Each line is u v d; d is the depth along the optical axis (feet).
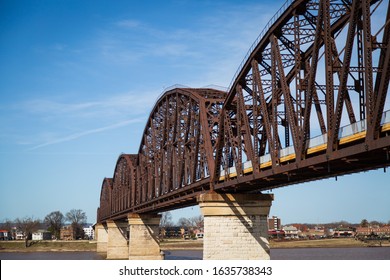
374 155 107.65
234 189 191.83
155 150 318.04
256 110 163.53
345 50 109.81
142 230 366.63
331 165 123.95
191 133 236.02
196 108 235.61
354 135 108.68
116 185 508.53
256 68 163.32
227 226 193.98
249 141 169.99
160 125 312.71
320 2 123.34
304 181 157.89
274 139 147.95
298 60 137.18
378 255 495.00
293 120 136.77
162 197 276.00
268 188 182.29
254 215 196.75
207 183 208.44
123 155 447.42
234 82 182.60
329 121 115.85
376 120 98.58
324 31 119.34
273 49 149.79
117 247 503.61
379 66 105.91
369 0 103.35
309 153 127.75
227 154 190.90
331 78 116.57
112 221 509.76
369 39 102.06
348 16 126.00
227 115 192.34
